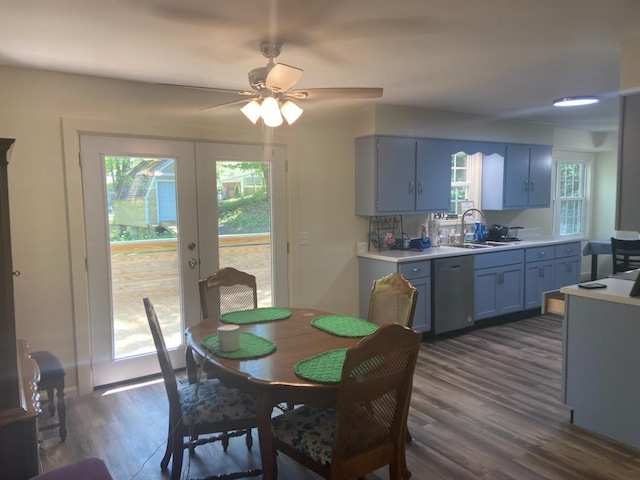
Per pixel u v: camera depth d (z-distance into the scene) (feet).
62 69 10.40
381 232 16.37
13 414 5.60
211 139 12.67
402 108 15.17
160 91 11.84
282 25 7.84
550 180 19.94
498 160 18.25
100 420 10.14
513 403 10.77
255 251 13.75
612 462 8.37
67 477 5.21
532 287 18.16
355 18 7.59
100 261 11.46
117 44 8.71
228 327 7.55
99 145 11.25
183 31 8.07
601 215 24.08
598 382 9.31
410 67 10.55
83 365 11.36
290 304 14.48
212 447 9.16
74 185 10.96
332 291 15.39
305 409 7.28
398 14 7.45
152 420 10.16
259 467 8.43
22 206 10.43
